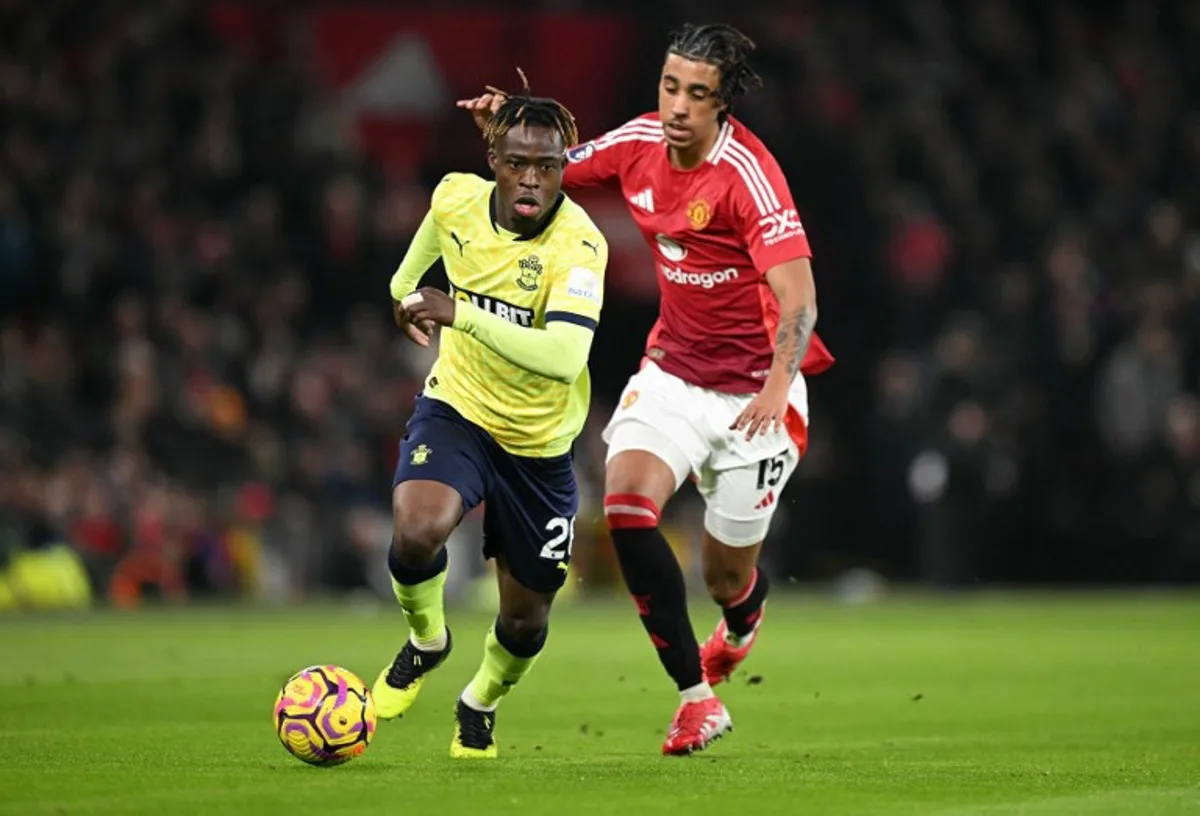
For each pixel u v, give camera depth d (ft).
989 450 232.73
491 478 77.66
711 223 86.12
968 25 293.02
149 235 226.79
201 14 247.70
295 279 232.12
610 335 263.90
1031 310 256.93
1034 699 114.83
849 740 91.86
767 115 257.34
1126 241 271.28
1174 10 306.55
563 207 77.82
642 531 84.64
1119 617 199.00
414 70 257.96
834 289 262.47
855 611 210.38
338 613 197.26
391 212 240.53
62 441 209.77
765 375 89.45
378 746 83.92
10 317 222.48
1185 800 66.85
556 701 110.93
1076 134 283.79
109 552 206.49
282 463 220.23
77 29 244.01
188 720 94.58
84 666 128.98
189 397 215.72
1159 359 244.01
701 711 82.38
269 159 241.55
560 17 260.42
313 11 256.93
